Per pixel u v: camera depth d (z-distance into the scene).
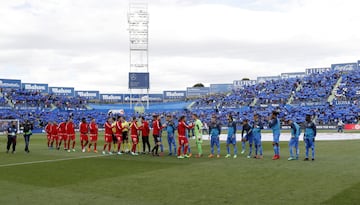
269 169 15.62
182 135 21.34
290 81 81.19
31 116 70.56
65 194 11.27
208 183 12.66
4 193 11.49
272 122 19.55
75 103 86.81
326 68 87.56
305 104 69.31
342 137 38.47
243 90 85.56
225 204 9.78
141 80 85.25
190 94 103.00
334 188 11.43
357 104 63.81
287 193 10.86
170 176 14.28
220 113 73.75
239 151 24.56
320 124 60.06
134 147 23.64
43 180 13.76
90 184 12.84
